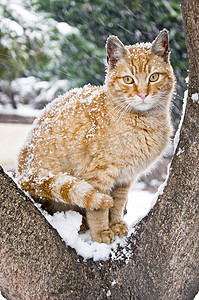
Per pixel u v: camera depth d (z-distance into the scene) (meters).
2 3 7.96
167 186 2.33
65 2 7.48
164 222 2.32
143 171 3.06
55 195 2.70
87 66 7.58
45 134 2.91
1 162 8.17
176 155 2.29
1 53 8.02
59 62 8.27
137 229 2.48
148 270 2.38
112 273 2.41
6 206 2.16
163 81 2.91
